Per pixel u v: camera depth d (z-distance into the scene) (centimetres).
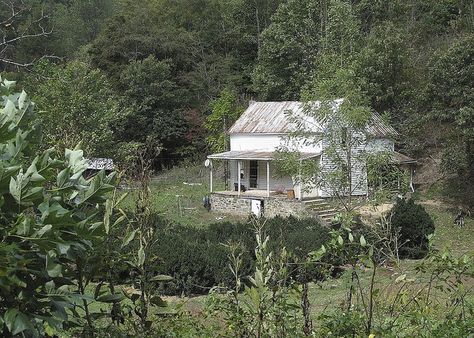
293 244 1614
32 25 1020
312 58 4091
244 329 387
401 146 3362
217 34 5444
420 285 508
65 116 2209
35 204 270
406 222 1908
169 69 4866
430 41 4156
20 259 255
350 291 439
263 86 4331
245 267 971
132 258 376
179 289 1439
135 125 4534
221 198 3114
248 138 3309
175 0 5716
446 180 3056
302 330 406
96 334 349
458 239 2359
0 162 258
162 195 3184
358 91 1788
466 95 2683
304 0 4241
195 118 4734
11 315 250
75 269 347
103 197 308
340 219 527
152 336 371
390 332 395
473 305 507
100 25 6038
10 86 338
